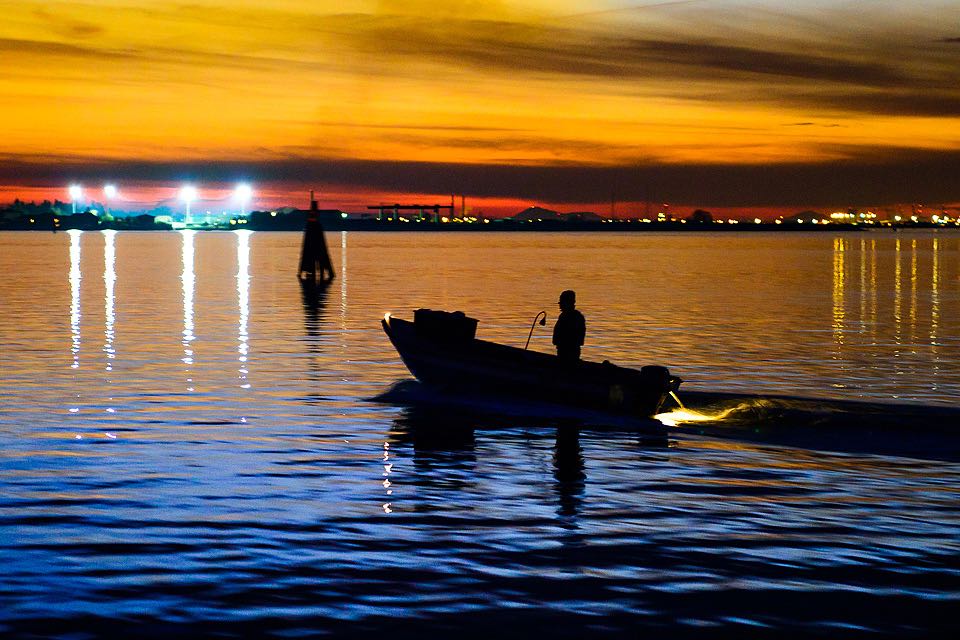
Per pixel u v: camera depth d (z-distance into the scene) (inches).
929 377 925.8
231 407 741.9
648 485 523.8
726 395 778.8
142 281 2463.1
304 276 2738.7
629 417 700.7
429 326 818.8
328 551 409.4
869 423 678.5
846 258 4534.9
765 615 348.5
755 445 622.8
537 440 636.7
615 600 360.2
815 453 601.9
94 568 386.3
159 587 367.6
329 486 515.8
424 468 558.3
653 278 2763.3
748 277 2822.3
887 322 1480.1
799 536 435.2
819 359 1048.8
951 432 653.9
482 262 3959.2
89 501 479.8
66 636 325.1
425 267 3467.0
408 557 403.2
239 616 343.0
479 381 784.3
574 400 729.0
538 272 3097.9
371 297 1967.3
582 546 419.2
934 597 365.1
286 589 367.2
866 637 331.9
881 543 426.3
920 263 3895.2
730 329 1363.2
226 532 433.1
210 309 1643.7
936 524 454.6
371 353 1064.8
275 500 486.6
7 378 872.3
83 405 743.7
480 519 457.7
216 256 4485.7
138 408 733.9
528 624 339.6
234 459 574.6
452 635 330.6
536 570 389.7
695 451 607.5
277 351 1079.0
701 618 345.7
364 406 750.5
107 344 1134.4
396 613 346.9
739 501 492.4
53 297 1893.5
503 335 1294.3
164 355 1039.0
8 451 588.1
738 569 392.5
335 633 330.6
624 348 1137.4
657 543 424.2
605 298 1968.5
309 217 2522.1
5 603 350.9
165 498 487.2
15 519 448.8
